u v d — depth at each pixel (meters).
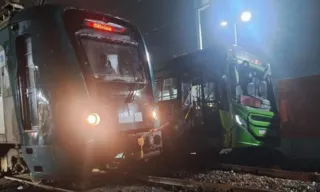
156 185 6.88
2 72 7.18
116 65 6.80
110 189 6.52
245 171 8.02
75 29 6.25
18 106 6.55
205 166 8.91
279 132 10.39
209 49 9.93
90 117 5.90
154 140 6.92
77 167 5.82
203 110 9.86
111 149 6.11
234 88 9.34
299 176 6.92
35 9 6.39
